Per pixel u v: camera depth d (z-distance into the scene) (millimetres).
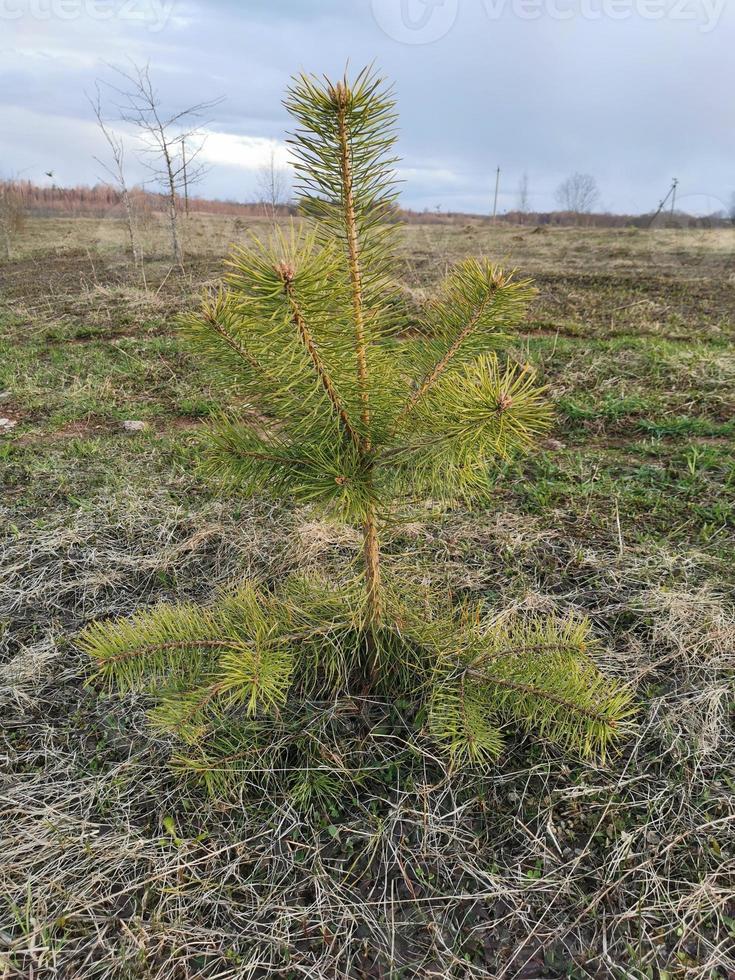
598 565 2895
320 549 3105
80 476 3906
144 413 5000
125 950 1550
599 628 2537
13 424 4883
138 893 1682
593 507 3406
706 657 2328
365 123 1163
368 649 2084
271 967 1523
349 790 1923
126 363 6117
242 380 1530
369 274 1365
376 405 1485
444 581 2822
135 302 8414
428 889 1681
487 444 1415
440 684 1850
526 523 3256
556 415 4633
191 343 1504
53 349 6762
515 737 2064
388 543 3107
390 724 2098
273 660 1640
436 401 1477
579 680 1727
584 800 1880
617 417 4520
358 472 1564
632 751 2016
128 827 1822
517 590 2758
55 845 1771
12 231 16938
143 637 1764
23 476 3949
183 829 1828
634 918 1597
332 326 1340
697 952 1529
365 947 1573
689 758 1976
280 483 1652
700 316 7602
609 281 10297
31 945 1549
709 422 4316
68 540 3221
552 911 1622
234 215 21359
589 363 5496
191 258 12773
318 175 1236
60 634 2611
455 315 1410
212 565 3062
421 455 1516
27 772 2016
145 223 18062
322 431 1533
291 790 1903
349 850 1780
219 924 1615
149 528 3330
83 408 5109
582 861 1730
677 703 2162
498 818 1843
